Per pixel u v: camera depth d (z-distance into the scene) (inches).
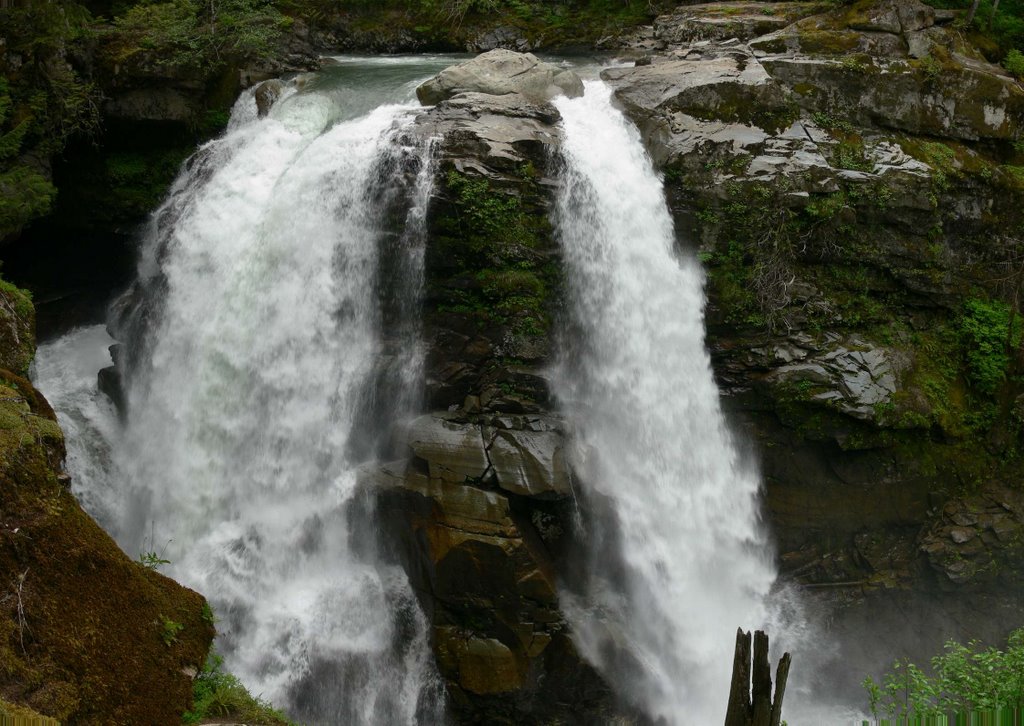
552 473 554.6
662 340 650.2
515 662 548.7
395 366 617.3
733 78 685.3
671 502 638.5
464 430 573.6
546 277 618.2
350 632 585.0
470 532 546.9
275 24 896.3
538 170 629.3
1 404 387.9
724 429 663.8
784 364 653.3
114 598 354.9
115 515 684.1
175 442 679.7
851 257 666.8
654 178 668.7
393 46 1033.5
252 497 649.0
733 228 652.1
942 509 676.1
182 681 359.9
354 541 602.2
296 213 666.8
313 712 576.1
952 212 690.2
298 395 647.8
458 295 609.3
